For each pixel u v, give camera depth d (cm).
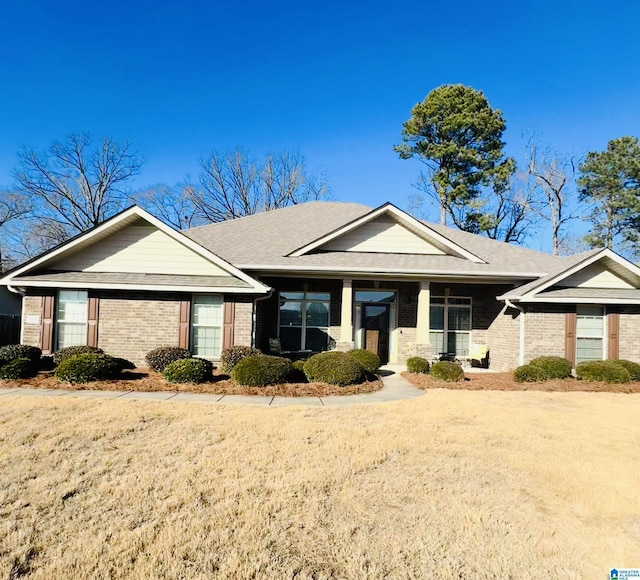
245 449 565
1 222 3341
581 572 317
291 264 1361
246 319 1268
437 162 3262
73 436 610
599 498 437
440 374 1159
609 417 784
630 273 1402
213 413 762
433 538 358
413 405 864
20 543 337
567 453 575
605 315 1387
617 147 3216
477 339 1619
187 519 379
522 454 568
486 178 3128
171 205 3728
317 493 437
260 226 1767
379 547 344
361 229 1517
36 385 987
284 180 3828
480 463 532
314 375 1072
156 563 316
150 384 1016
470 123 3017
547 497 439
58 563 312
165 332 1263
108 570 306
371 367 1190
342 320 1393
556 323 1369
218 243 1555
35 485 445
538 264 1501
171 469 491
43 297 1249
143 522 374
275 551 335
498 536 363
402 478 481
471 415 782
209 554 329
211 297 1292
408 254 1509
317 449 570
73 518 379
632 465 531
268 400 902
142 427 663
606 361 1230
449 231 1828
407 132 3288
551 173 3272
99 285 1224
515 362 1392
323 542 349
